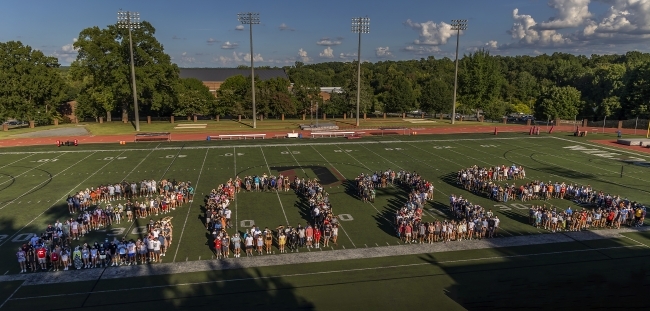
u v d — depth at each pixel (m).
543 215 30.05
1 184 38.91
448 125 83.50
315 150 55.47
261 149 55.75
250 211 32.44
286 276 22.53
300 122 86.19
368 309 19.19
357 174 43.69
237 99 94.88
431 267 23.66
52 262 23.33
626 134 71.94
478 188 38.34
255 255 25.23
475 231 28.23
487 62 99.25
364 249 26.16
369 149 56.53
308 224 29.39
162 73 80.38
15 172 43.16
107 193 35.22
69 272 23.05
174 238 27.50
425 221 30.81
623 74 101.81
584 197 35.47
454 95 86.38
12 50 78.12
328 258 24.81
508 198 36.22
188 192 34.94
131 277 22.44
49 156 50.53
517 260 24.59
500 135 69.69
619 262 24.34
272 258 24.81
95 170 44.06
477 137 67.44
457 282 21.86
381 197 36.34
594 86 108.75
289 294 20.62
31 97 78.94
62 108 91.31
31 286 21.47
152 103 83.00
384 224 30.34
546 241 27.50
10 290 21.05
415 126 81.50
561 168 47.03
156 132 68.44
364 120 92.19
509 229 29.62
